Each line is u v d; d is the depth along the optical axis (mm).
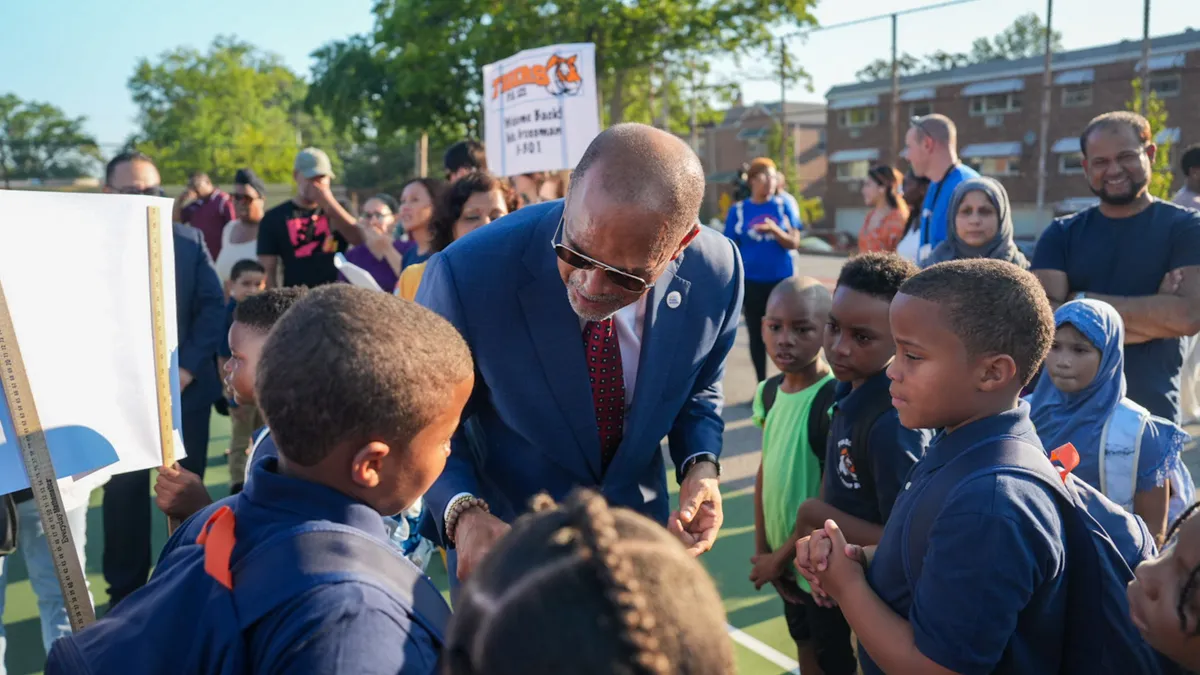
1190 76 12336
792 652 2969
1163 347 2859
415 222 3902
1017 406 1434
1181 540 1256
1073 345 2156
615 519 752
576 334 1751
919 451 1938
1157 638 1283
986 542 1266
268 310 2062
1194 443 4602
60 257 1602
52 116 51469
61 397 1563
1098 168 2877
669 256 1496
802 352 2539
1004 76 21203
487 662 702
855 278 2090
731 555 3730
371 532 1059
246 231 6062
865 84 30750
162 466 1707
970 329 1376
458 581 1686
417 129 22547
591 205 1414
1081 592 1356
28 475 1480
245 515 1059
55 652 1033
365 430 1032
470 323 1732
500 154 5098
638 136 1436
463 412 1848
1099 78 14523
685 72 19266
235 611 954
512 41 19719
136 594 1094
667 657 665
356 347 1021
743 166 10000
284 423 1032
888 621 1406
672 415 1900
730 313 1943
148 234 1700
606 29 18984
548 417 1787
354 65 22219
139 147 51125
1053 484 1346
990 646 1257
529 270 1724
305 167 4648
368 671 900
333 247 5043
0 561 2480
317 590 941
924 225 4496
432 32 20672
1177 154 13516
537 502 866
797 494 2488
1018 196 20547
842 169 31922
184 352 3393
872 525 2025
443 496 1765
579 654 663
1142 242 2871
